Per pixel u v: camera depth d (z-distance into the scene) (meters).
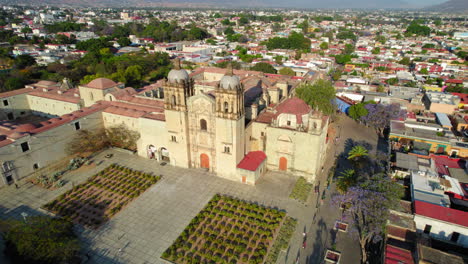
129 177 82.06
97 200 73.06
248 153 85.00
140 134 90.69
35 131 80.88
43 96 119.19
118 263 56.03
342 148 100.62
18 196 74.06
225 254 57.91
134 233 63.16
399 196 61.19
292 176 82.50
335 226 64.50
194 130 82.00
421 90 153.62
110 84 116.88
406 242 53.41
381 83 170.62
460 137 100.69
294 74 173.12
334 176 83.69
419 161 78.56
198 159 85.75
